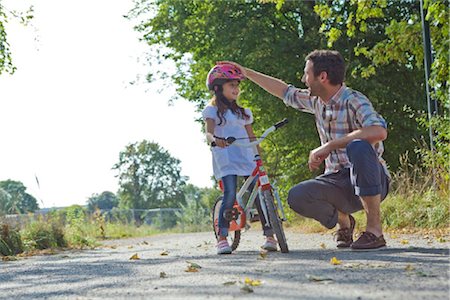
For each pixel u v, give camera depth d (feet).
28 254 49.42
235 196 29.86
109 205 510.17
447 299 14.60
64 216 69.26
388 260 22.67
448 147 49.83
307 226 63.31
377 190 26.40
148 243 59.11
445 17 49.70
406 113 94.17
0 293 21.02
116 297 17.70
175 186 431.43
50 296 19.15
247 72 30.48
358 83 90.84
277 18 101.81
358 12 61.93
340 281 17.75
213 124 30.17
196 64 113.29
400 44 65.31
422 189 52.85
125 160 431.02
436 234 39.58
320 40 94.68
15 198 63.82
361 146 26.16
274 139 98.37
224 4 101.96
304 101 29.17
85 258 36.81
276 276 19.53
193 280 19.84
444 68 49.55
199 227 154.71
